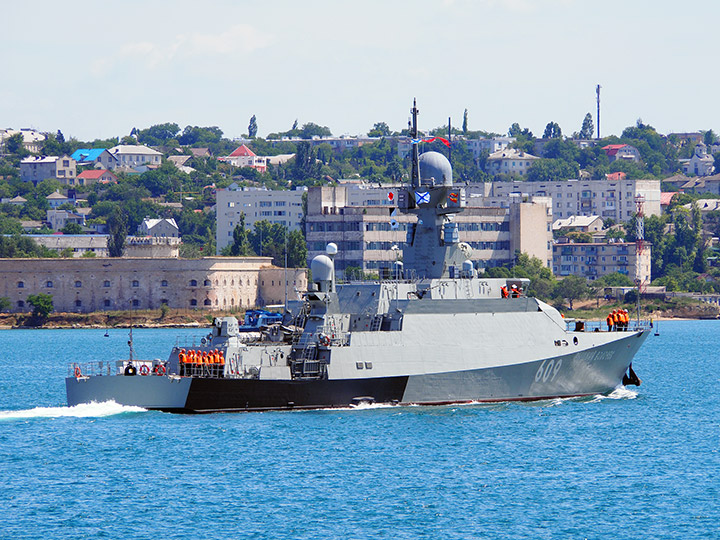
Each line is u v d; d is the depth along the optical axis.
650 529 135.62
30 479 158.75
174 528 135.25
